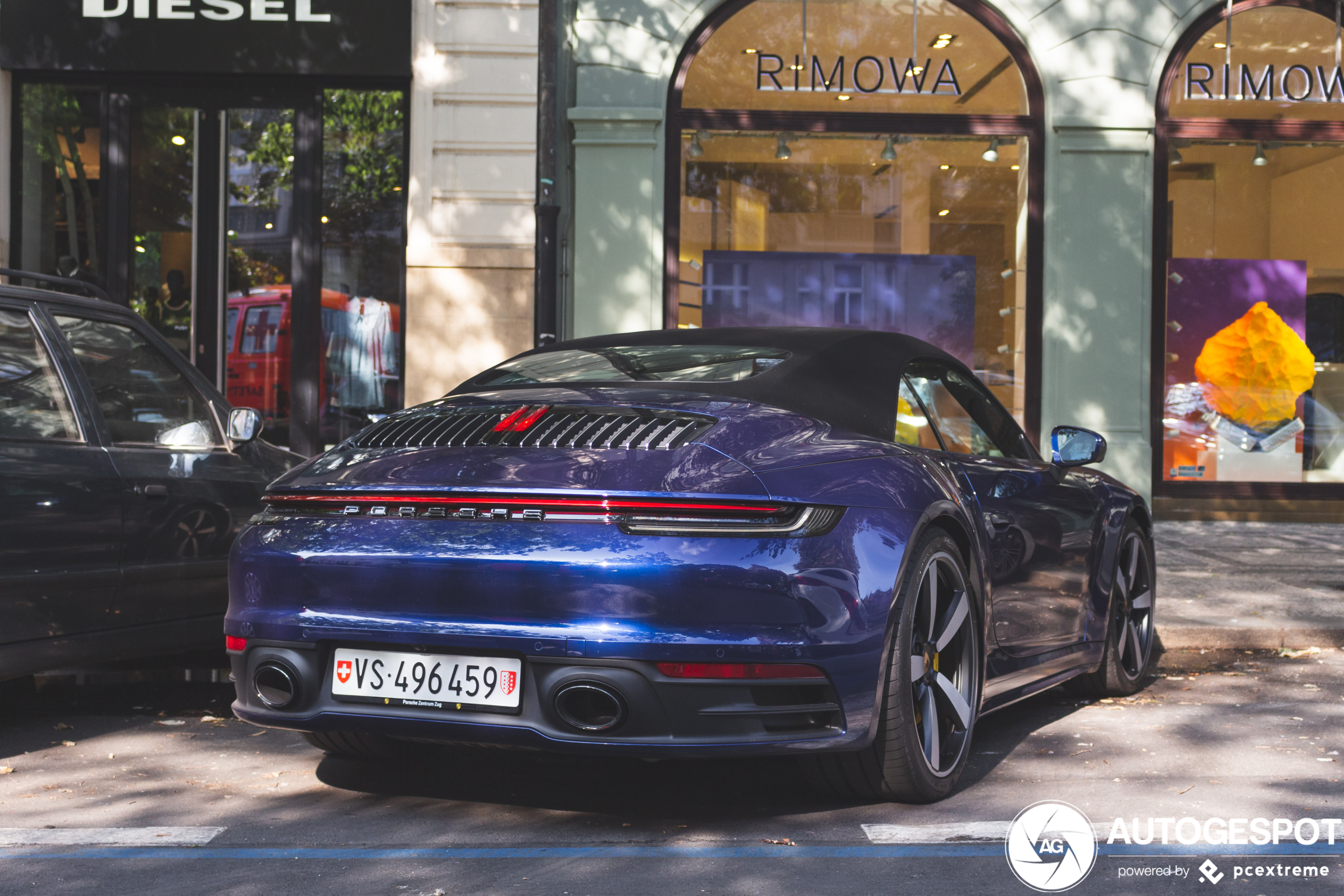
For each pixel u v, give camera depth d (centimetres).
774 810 334
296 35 1013
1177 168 1117
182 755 403
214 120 1038
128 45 1010
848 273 1100
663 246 1072
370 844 306
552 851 299
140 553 441
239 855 297
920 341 418
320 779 370
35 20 1008
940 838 307
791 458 309
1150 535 521
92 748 413
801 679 291
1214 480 1131
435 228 1022
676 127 1086
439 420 339
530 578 288
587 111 1052
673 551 285
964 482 373
